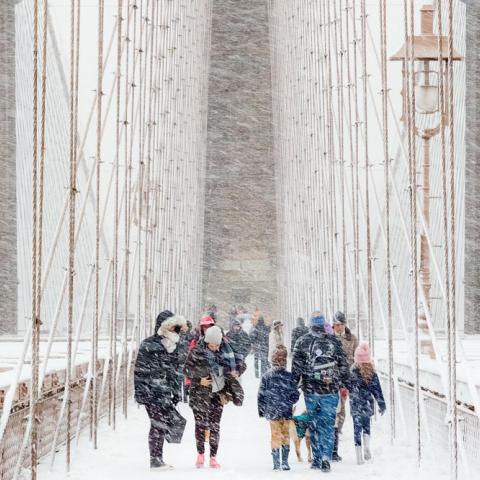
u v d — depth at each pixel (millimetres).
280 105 106312
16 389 24031
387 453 30953
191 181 97812
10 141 76375
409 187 33344
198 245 111750
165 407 27812
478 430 24688
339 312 35500
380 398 29000
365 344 29078
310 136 70375
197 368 28578
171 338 28016
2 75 76375
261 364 73000
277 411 27469
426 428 28797
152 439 27812
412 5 29391
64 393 28125
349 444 33656
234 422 43844
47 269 28859
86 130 35031
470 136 74625
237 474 26453
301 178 78312
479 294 73938
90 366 34188
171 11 74375
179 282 83812
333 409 27312
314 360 27281
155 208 59281
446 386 26500
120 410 45844
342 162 51094
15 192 76312
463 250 74562
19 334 75312
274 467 27688
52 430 30125
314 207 66625
